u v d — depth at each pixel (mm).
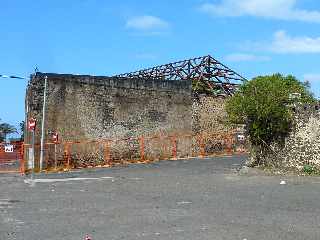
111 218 12367
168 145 34312
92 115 31219
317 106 22484
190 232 10633
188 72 38812
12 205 14750
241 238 10039
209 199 15438
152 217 12438
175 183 19859
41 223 11812
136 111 33156
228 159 31375
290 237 10125
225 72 38531
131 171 25891
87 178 22766
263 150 24031
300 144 22797
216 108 36906
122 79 32688
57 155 29500
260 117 23469
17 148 34625
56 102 29766
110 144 31797
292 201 14914
